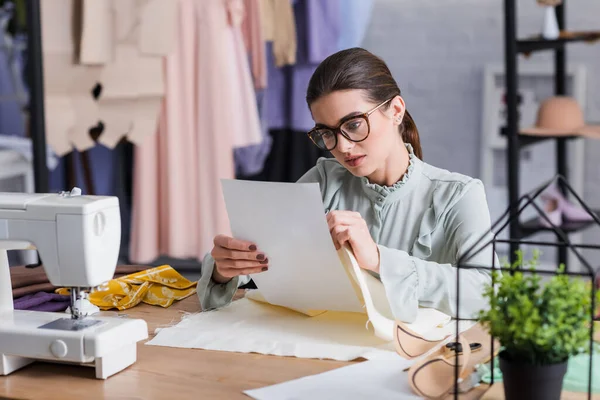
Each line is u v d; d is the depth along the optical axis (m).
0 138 4.21
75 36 3.54
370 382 1.44
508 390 1.26
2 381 1.52
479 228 1.91
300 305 1.84
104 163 4.89
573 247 1.25
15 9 4.27
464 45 4.80
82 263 1.54
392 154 1.97
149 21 3.59
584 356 1.47
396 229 2.00
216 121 3.75
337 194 2.10
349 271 1.73
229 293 1.92
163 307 1.95
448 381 1.40
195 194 3.81
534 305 1.22
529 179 4.67
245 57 3.88
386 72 1.89
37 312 1.65
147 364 1.58
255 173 4.70
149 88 3.65
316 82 1.82
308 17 4.07
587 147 4.61
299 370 1.52
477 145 4.84
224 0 3.71
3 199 1.58
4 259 1.66
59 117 3.54
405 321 1.73
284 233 1.72
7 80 4.75
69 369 1.57
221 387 1.45
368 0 4.14
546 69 4.60
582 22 4.61
